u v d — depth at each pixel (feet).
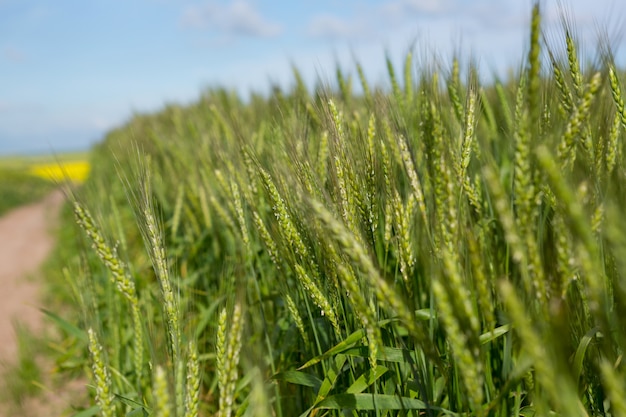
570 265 5.09
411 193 7.06
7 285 30.40
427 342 5.64
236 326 5.48
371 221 7.49
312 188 7.70
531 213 5.05
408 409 7.50
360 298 6.03
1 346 20.06
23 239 48.06
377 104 10.27
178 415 5.67
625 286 4.90
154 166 19.89
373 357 6.59
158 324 12.39
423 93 9.41
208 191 14.84
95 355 6.36
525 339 4.07
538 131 6.95
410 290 6.77
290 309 8.25
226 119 16.88
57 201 77.25
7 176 123.03
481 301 5.31
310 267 7.60
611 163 6.74
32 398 14.78
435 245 6.21
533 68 5.20
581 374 6.69
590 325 6.50
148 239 7.45
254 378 4.75
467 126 7.57
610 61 7.13
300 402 9.31
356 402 6.98
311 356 9.02
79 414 8.98
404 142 6.93
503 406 6.73
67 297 23.25
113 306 14.05
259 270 11.89
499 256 8.48
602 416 6.75
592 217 5.33
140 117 37.86
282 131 10.95
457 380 6.55
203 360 11.50
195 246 15.81
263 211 10.44
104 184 21.36
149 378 11.55
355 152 8.71
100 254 7.25
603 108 7.82
